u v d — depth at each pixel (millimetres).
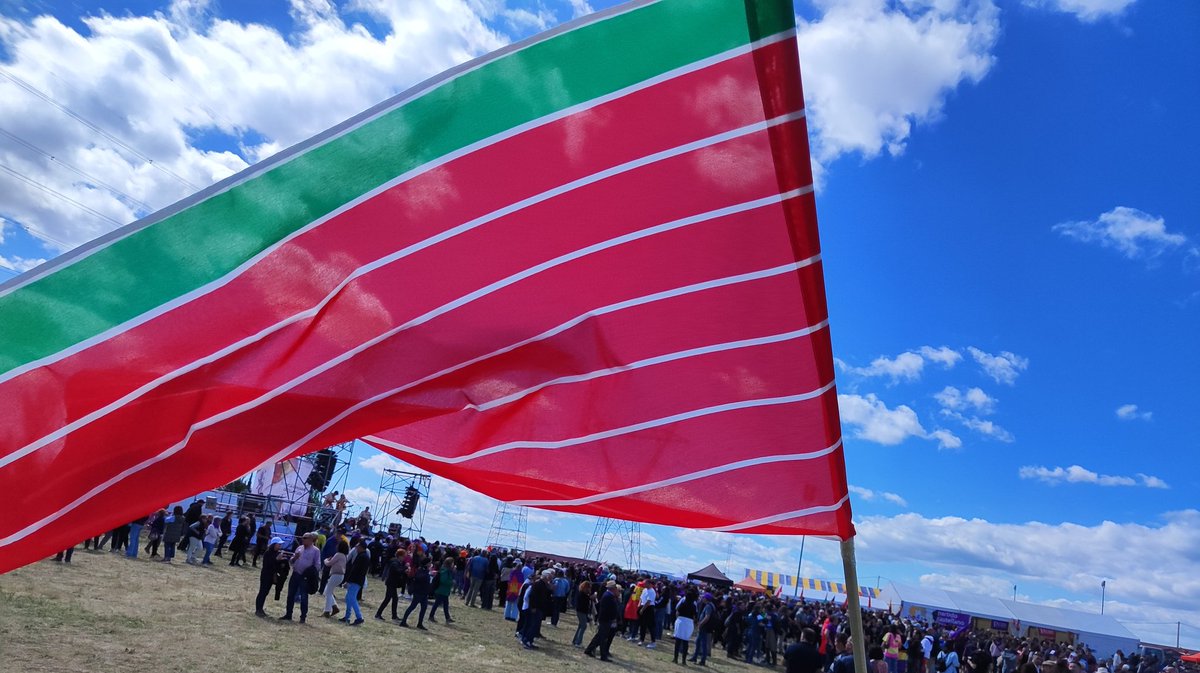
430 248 2631
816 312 2852
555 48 2717
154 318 2350
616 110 2732
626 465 2863
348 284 2559
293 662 13406
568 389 2793
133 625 14328
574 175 2711
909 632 33938
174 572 22938
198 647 13359
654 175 2740
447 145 2650
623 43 2730
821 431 2893
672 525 2889
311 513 42969
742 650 34312
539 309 2740
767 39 2682
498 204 2689
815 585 62531
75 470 2264
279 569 20641
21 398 2211
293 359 2496
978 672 22188
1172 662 48969
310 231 2523
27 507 2217
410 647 17125
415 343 2635
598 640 21391
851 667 11875
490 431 2762
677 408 2863
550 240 2721
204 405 2396
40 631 12641
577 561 73562
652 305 2812
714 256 2785
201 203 2449
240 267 2443
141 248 2369
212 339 2410
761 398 2904
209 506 34031
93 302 2295
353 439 2547
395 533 53750
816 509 2908
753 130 2723
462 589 32844
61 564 20359
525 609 21891
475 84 2688
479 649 18750
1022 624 55188
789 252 2814
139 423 2320
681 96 2713
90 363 2277
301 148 2561
